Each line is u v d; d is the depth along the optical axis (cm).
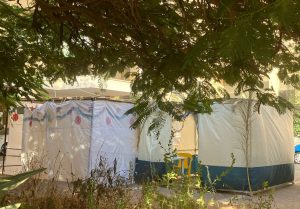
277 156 1301
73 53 487
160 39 366
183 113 464
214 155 1188
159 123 449
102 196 580
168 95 434
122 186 706
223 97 476
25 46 481
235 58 160
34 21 424
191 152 1530
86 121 1174
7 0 475
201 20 316
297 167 2325
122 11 357
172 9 346
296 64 329
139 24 359
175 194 578
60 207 569
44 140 1264
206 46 200
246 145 1146
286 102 409
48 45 495
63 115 1227
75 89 1609
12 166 1378
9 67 450
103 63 481
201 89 441
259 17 152
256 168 1172
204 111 475
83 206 575
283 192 1220
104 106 1188
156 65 371
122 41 396
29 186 602
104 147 1182
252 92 420
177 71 346
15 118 1414
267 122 1248
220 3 194
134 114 464
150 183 686
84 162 1160
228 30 158
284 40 283
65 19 391
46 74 541
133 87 432
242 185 1142
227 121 1173
